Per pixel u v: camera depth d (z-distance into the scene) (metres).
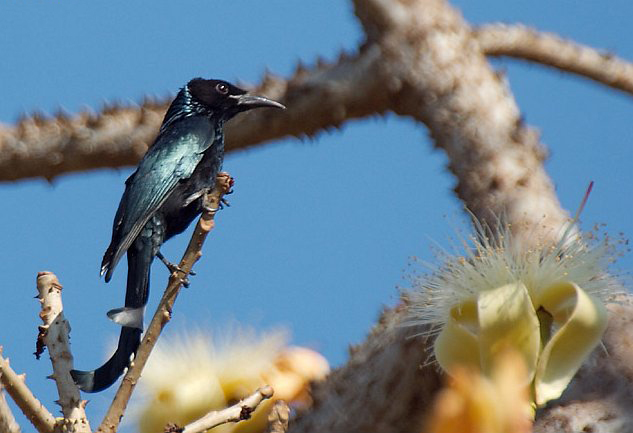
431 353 7.56
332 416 8.01
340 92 14.12
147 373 7.54
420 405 7.95
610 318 8.20
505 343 6.25
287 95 14.20
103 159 14.16
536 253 7.30
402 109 14.13
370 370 8.22
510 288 6.58
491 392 3.04
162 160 11.98
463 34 14.41
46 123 14.22
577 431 7.39
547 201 12.56
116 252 10.73
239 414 5.93
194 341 7.75
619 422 7.52
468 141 13.32
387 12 14.23
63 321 6.55
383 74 14.02
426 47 13.98
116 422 5.92
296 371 7.94
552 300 6.87
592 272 7.39
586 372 7.85
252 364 7.75
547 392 6.23
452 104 13.74
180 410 7.36
